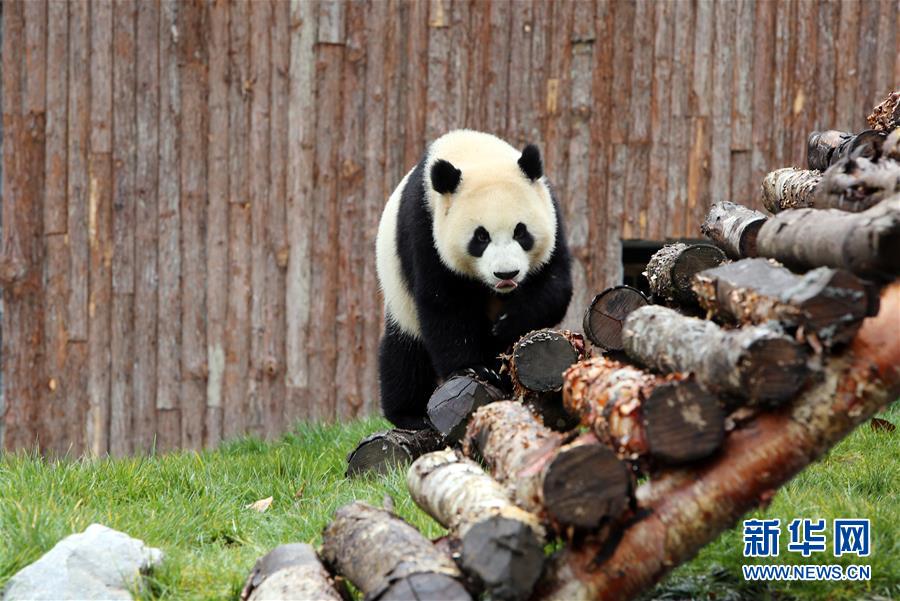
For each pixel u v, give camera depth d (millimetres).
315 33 15445
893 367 5465
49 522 7238
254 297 15734
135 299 15750
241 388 15781
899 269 5508
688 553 5555
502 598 5281
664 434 5434
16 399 15844
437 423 9000
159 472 9406
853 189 6473
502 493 5832
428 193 10320
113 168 15664
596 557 5477
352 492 8609
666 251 8992
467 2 15328
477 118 15453
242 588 6625
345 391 15734
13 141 15688
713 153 15477
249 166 15633
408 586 5434
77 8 15547
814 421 5480
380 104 15508
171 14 15492
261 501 8930
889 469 8719
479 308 10305
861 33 15367
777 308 5445
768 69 15406
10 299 15805
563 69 15406
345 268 15672
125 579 6430
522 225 9789
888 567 6441
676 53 15352
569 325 15586
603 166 15477
